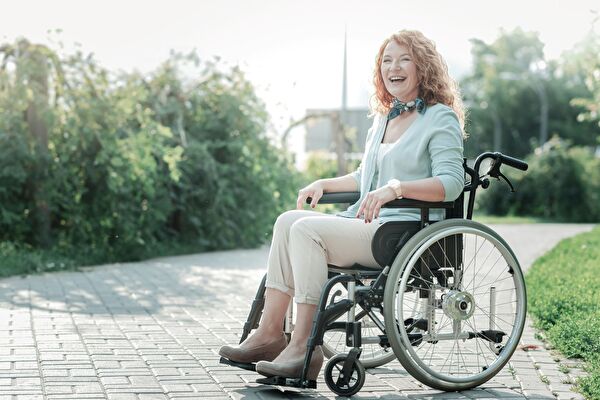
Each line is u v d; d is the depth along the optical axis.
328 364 4.42
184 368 4.98
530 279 9.17
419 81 4.81
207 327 6.44
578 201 34.38
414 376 4.47
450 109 4.72
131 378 4.70
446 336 4.63
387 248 4.47
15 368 4.92
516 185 35.03
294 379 4.35
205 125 14.19
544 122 43.62
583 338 5.55
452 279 5.09
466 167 4.73
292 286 4.58
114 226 12.07
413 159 4.66
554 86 56.81
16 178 11.51
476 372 4.80
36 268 10.18
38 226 11.70
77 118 11.77
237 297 8.14
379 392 4.52
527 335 6.07
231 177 14.06
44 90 11.68
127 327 6.36
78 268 10.59
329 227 4.46
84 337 5.91
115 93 12.24
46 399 4.24
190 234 13.88
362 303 4.45
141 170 12.07
